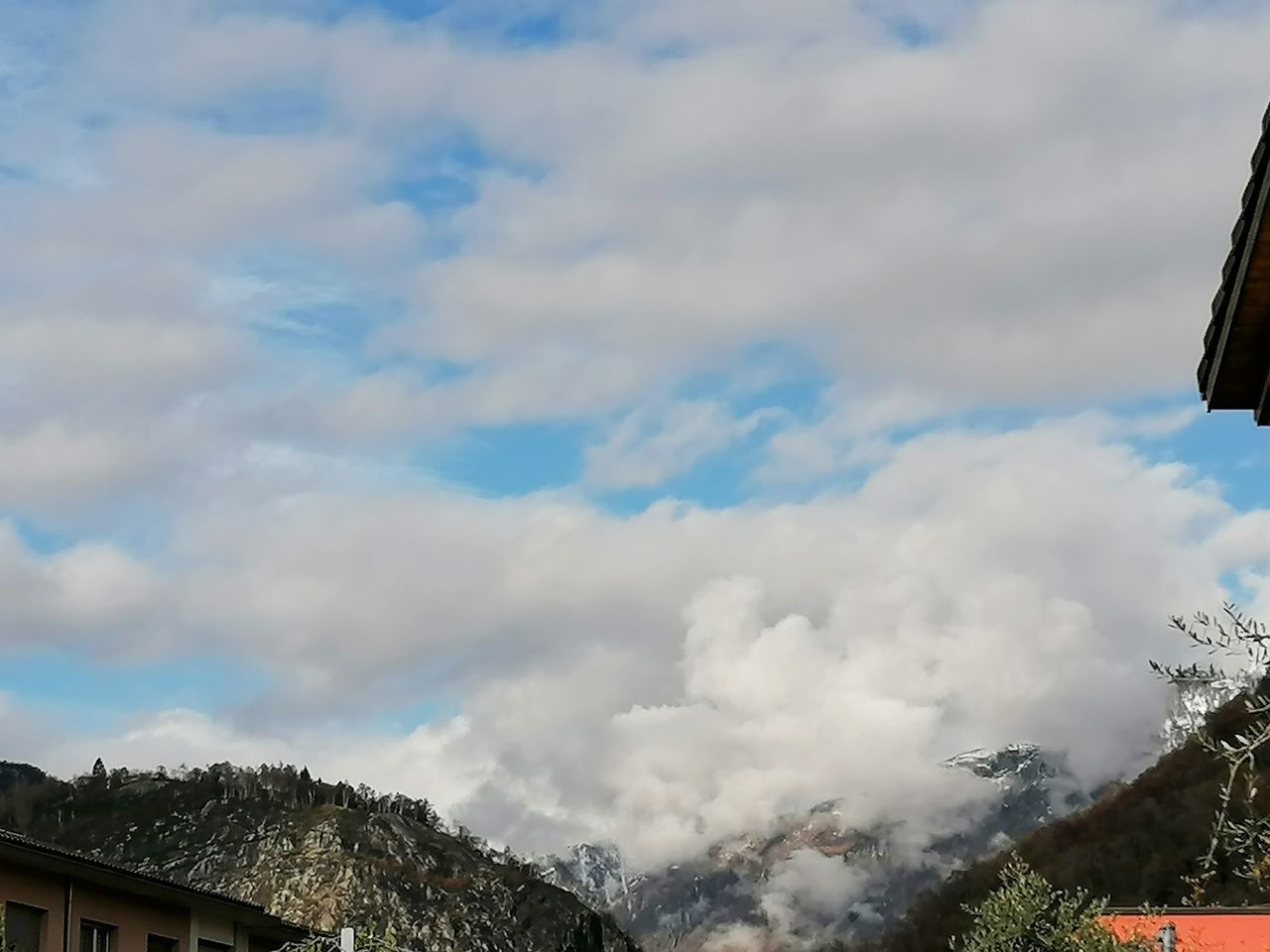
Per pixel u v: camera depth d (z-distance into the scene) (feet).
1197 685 29.58
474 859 605.73
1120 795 360.48
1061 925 109.40
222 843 532.73
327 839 541.75
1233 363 41.98
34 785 548.31
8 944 121.08
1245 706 29.14
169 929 146.41
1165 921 121.49
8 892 122.31
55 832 522.06
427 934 506.89
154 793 556.10
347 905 505.25
